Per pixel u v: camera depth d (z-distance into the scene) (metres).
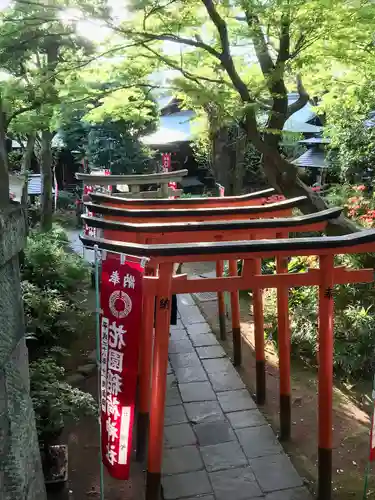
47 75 6.22
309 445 6.12
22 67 6.34
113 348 4.39
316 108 9.29
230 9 6.53
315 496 5.26
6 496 2.87
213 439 6.13
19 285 3.20
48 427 4.64
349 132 10.72
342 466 5.73
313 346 7.75
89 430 6.26
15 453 2.97
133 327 4.23
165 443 6.04
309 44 6.32
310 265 8.67
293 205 6.60
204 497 5.19
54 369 5.35
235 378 7.52
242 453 5.89
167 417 6.55
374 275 5.06
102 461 4.75
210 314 9.81
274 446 6.02
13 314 3.02
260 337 6.80
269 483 5.41
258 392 6.96
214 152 14.83
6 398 2.87
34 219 15.23
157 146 18.67
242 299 10.62
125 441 4.46
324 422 5.09
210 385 7.33
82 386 7.15
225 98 6.16
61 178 20.89
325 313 4.98
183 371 7.68
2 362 2.78
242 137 12.93
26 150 12.73
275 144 7.11
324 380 5.04
